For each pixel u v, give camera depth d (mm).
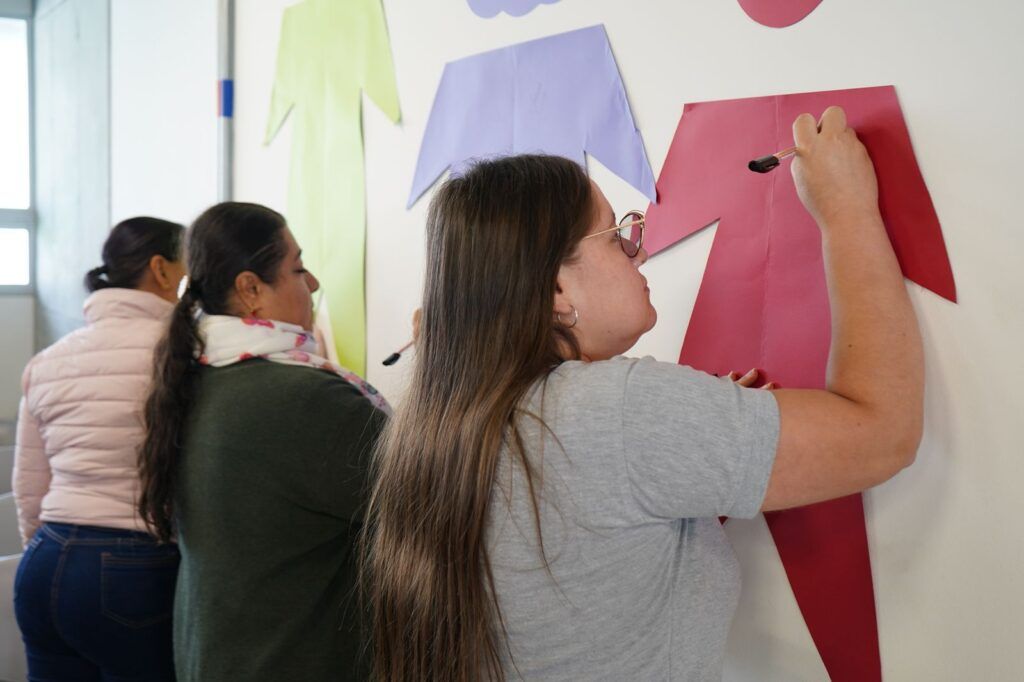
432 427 755
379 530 816
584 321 787
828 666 905
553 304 737
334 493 1016
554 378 701
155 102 2615
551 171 761
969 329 777
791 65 903
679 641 719
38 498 1437
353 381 1184
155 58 2594
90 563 1281
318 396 1031
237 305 1168
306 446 1012
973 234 769
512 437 689
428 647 757
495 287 730
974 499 780
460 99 1378
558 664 704
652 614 701
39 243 4012
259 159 2033
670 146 1039
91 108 3221
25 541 1462
